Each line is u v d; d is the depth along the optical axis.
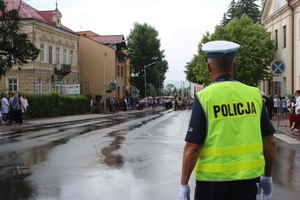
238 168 2.59
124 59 60.72
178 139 12.81
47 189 5.97
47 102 28.89
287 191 5.77
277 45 30.20
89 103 39.78
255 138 2.67
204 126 2.66
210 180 2.62
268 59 30.25
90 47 54.41
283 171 7.26
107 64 54.34
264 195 2.95
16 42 23.91
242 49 29.66
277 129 15.59
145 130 16.48
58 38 42.09
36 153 9.72
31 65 36.22
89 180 6.58
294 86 26.20
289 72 26.64
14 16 24.05
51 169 7.57
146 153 9.61
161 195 5.58
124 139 12.84
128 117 30.05
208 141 2.65
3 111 19.77
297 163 8.11
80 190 5.90
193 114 2.71
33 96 26.72
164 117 29.09
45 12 42.22
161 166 7.83
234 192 2.62
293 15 26.36
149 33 65.44
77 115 33.91
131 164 8.06
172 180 6.55
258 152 2.67
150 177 6.79
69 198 5.46
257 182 2.73
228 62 2.81
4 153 9.75
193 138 2.65
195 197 2.73
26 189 5.98
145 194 5.64
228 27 32.50
